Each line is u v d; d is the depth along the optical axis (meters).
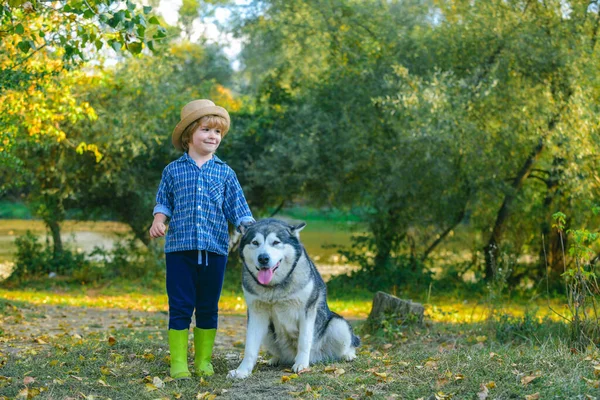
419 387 4.34
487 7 14.31
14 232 26.25
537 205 16.45
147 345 6.05
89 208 17.41
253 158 17.61
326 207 17.95
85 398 4.25
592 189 13.38
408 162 14.30
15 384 4.50
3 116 8.80
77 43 5.95
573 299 6.49
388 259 16.59
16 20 7.37
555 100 14.01
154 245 16.77
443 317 9.42
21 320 8.34
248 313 5.11
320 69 16.81
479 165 14.23
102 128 14.62
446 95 13.39
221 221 5.00
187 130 5.01
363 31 15.80
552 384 4.17
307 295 4.98
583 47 13.60
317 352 5.38
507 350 5.56
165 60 16.16
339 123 15.50
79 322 8.74
